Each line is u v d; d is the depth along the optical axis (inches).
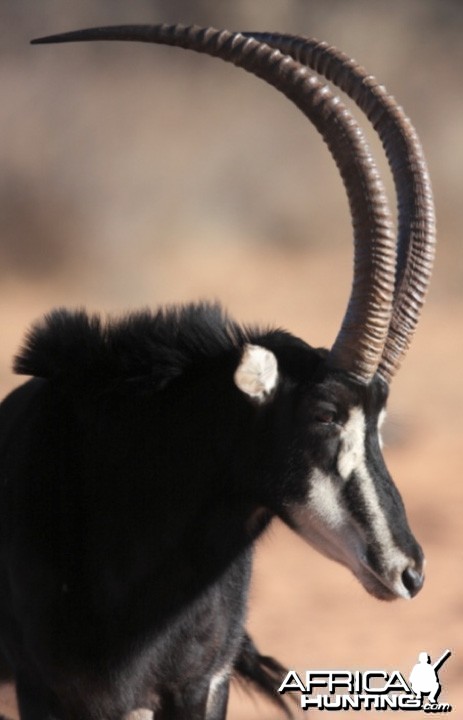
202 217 3673.7
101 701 773.9
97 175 3555.6
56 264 3356.3
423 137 4003.4
